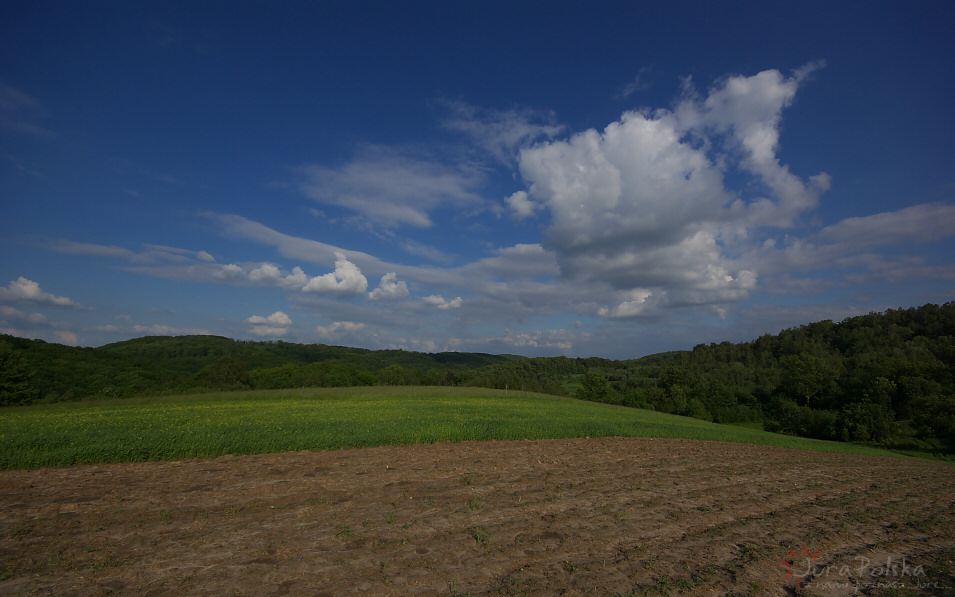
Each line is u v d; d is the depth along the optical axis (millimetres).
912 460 31250
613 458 19297
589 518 10352
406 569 7336
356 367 109250
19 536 8539
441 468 15484
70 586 6621
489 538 8781
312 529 9117
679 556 8305
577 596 6570
